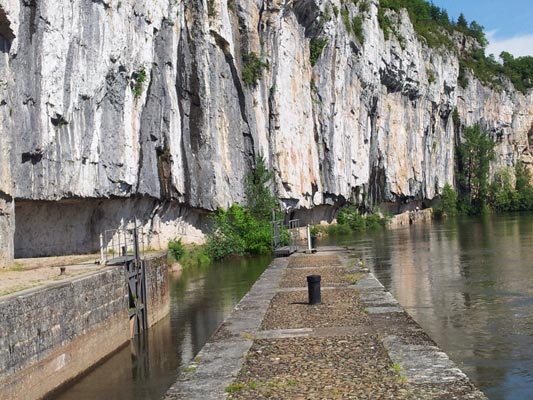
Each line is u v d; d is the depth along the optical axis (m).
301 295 19.41
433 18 148.25
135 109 33.38
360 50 76.62
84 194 28.14
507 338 18.00
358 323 14.52
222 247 41.59
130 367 16.17
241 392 9.87
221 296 26.38
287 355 11.92
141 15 33.62
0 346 11.38
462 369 15.21
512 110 138.25
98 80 29.05
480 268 33.56
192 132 41.34
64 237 28.75
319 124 67.12
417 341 12.50
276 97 55.09
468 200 118.44
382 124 86.69
